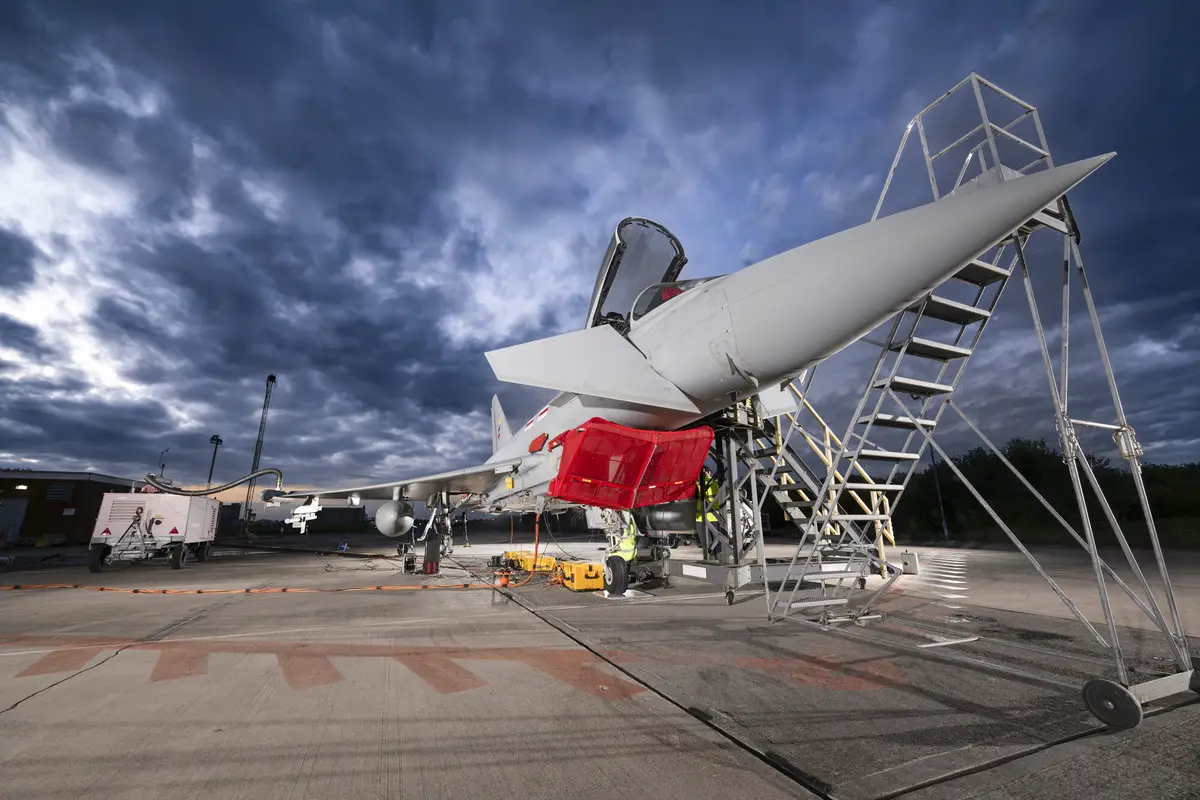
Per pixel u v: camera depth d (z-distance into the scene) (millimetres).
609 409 7320
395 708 3447
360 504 14531
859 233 5027
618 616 6637
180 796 2352
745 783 2410
